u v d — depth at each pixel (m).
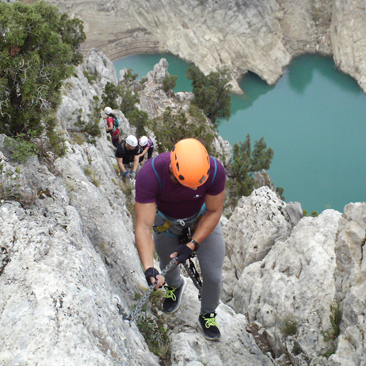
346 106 88.19
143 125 26.73
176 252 3.26
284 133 82.00
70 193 5.60
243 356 4.71
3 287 2.65
